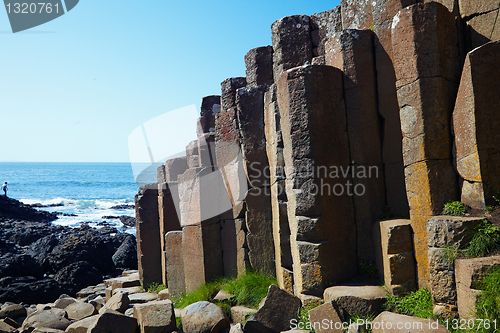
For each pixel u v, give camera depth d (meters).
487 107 6.12
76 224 39.38
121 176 122.19
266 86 9.89
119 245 26.86
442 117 6.57
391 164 7.79
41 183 95.38
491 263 5.45
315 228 7.56
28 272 20.45
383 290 6.95
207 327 8.09
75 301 13.73
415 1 7.56
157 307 8.38
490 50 6.14
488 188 6.11
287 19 10.09
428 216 6.53
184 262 10.92
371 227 7.79
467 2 7.16
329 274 7.50
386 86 7.77
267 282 9.21
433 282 6.08
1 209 38.69
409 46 6.68
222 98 11.93
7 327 11.04
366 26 8.38
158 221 14.52
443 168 6.56
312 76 7.66
